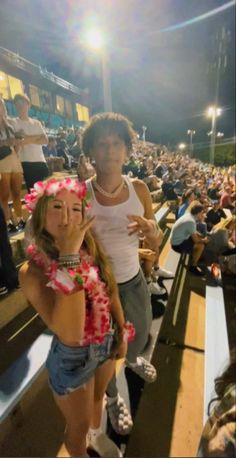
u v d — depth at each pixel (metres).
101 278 1.21
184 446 1.65
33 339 2.12
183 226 4.41
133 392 1.95
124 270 1.46
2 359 1.91
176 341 2.71
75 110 17.62
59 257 0.96
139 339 1.69
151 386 2.12
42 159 3.61
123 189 1.38
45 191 0.96
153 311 2.79
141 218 1.36
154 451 1.61
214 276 3.89
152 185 8.72
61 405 1.18
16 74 11.63
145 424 1.79
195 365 2.39
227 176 16.69
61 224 0.95
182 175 11.52
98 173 1.34
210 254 4.48
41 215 0.97
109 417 1.69
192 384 2.17
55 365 1.16
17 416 1.66
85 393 1.16
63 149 9.07
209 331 2.49
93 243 1.18
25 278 1.03
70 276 0.92
